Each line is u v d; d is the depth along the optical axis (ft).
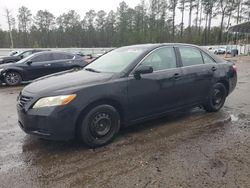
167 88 14.78
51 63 34.65
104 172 10.39
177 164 10.86
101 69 14.60
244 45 133.80
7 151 12.44
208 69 17.17
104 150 12.35
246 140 13.23
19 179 9.99
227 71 18.57
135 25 246.88
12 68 32.60
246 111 18.57
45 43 252.21
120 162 11.16
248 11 195.00
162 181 9.64
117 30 255.29
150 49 14.73
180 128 15.10
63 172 10.44
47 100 11.41
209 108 17.99
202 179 9.71
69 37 261.85
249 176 9.87
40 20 252.62
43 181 9.84
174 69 15.30
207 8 225.76
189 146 12.61
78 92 11.76
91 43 262.47
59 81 12.84
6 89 30.50
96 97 12.12
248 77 37.83
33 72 33.81
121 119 13.56
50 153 12.16
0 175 10.28
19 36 239.50
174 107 15.56
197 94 16.66
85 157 11.68
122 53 15.55
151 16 240.12
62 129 11.55
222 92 18.53
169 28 232.12
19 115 12.30
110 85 12.64
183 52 16.26
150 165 10.84
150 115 14.51
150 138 13.69
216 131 14.55
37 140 13.70
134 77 13.44
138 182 9.63
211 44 226.79
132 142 13.20
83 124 12.03
